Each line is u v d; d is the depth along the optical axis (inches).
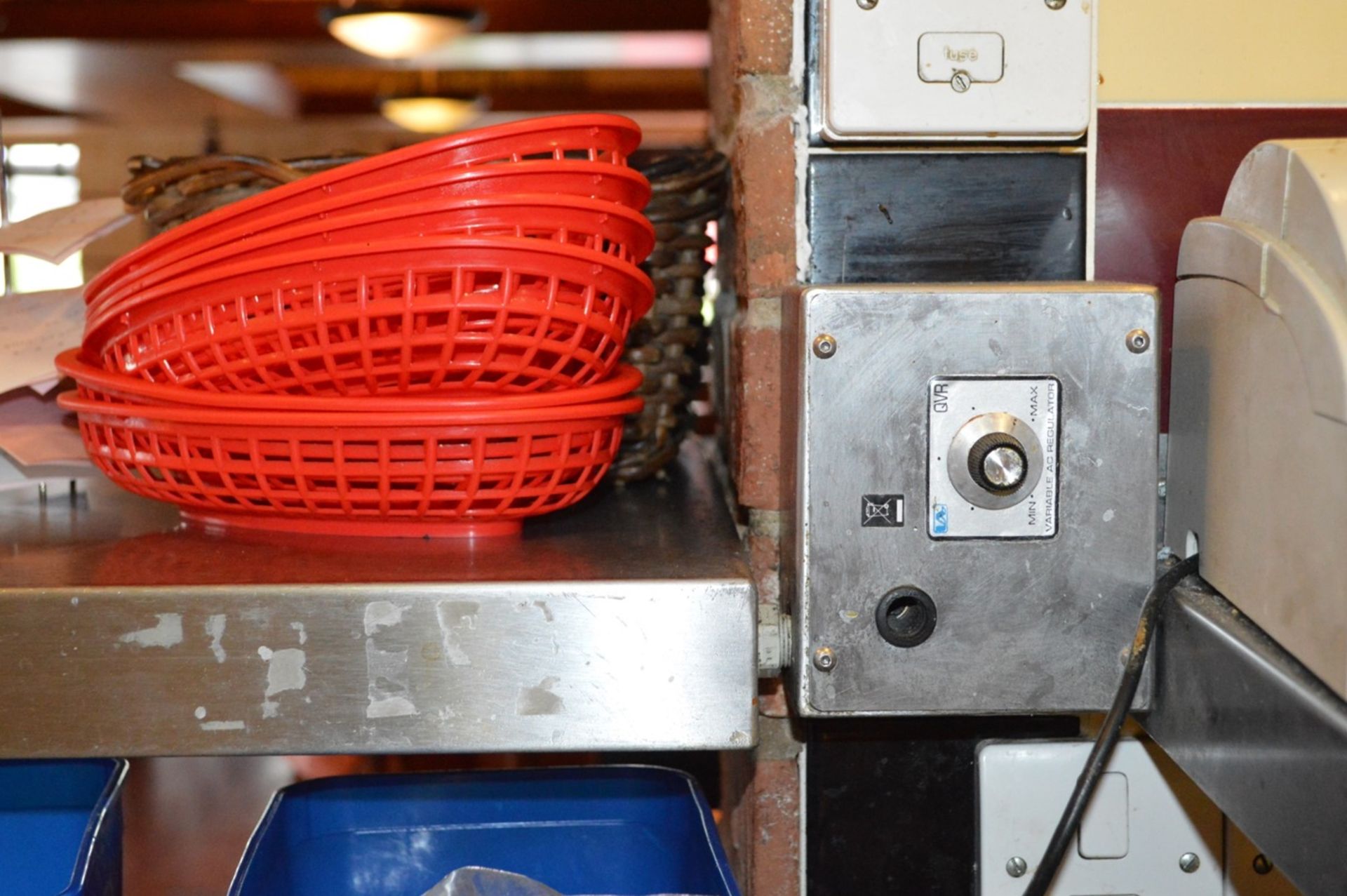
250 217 26.1
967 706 25.7
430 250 24.7
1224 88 31.3
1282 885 32.3
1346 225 20.2
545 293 26.0
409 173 25.4
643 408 35.4
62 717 24.0
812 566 25.4
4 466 34.1
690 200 34.1
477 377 26.5
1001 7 29.4
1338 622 19.1
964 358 25.0
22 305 34.8
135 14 133.0
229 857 39.7
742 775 37.2
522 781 33.5
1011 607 25.5
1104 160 31.3
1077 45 29.5
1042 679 25.6
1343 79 31.4
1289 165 22.6
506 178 25.2
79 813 33.0
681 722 24.5
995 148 30.9
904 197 30.9
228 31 141.8
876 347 25.0
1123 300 24.9
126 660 24.0
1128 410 25.1
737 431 33.2
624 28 135.6
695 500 35.4
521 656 24.3
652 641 24.4
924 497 25.3
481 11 127.6
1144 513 25.3
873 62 29.4
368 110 195.6
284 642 24.1
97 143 226.5
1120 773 32.4
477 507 28.2
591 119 26.2
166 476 28.5
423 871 33.3
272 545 28.3
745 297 32.0
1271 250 22.4
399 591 24.1
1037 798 32.5
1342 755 18.2
